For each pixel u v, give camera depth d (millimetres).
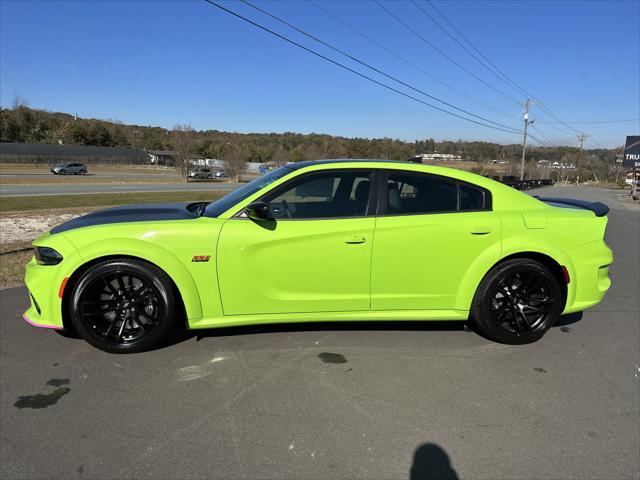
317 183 3441
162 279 3227
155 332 3314
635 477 2176
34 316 3365
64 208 15000
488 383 3062
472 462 2270
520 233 3533
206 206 3916
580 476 2182
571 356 3516
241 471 2180
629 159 49000
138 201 18844
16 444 2359
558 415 2697
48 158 82625
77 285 3191
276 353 3432
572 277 3637
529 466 2246
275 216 3365
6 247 7438
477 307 3574
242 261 3270
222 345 3553
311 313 3451
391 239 3383
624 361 3449
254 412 2676
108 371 3135
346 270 3381
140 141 128000
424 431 2516
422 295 3510
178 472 2168
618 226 12930
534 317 3729
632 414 2727
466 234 3451
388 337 3760
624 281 6000
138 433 2465
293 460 2262
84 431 2475
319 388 2953
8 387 2922
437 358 3410
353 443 2402
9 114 102250
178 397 2824
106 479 2113
